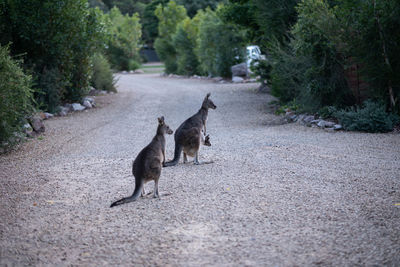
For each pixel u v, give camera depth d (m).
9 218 5.64
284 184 6.80
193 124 8.46
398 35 11.30
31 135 12.52
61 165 8.84
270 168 7.85
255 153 9.16
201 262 4.20
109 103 20.50
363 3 11.30
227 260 4.23
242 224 5.14
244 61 31.14
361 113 11.47
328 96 13.39
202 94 22.72
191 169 8.02
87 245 4.69
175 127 13.54
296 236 4.74
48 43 16.86
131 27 49.19
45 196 6.64
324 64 12.79
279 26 16.30
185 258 4.30
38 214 5.78
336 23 11.81
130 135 12.45
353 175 7.20
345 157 8.54
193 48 37.12
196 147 8.29
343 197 6.05
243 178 7.22
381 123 11.05
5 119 10.15
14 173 8.26
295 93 15.20
